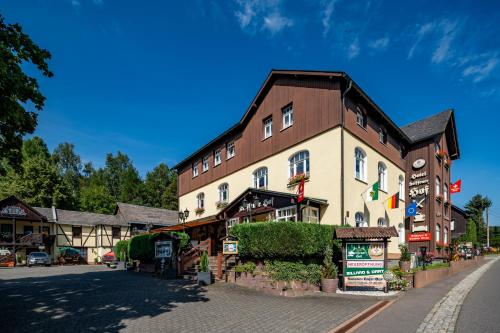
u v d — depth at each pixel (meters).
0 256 33.28
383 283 11.71
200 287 13.05
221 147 27.25
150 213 48.00
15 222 35.88
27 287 13.49
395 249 22.69
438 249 25.08
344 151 17.19
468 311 9.27
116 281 15.47
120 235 43.34
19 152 9.25
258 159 22.61
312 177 18.27
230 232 13.76
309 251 11.97
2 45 7.53
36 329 7.16
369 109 20.17
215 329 7.20
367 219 19.05
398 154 24.89
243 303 9.99
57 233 39.81
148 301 10.30
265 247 12.20
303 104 19.56
